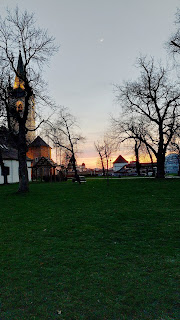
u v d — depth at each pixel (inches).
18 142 889.5
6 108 874.1
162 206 518.6
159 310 161.6
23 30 848.9
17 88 914.1
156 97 1300.4
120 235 333.4
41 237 335.3
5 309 167.6
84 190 911.0
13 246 300.8
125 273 217.0
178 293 181.2
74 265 237.8
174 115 1261.1
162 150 1344.7
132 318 154.2
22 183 883.4
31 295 184.7
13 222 430.0
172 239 308.0
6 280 210.5
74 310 163.9
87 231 356.2
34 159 2883.9
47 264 242.7
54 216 464.1
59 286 197.2
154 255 258.1
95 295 181.9
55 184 1358.3
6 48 838.5
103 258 254.1
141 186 949.2
